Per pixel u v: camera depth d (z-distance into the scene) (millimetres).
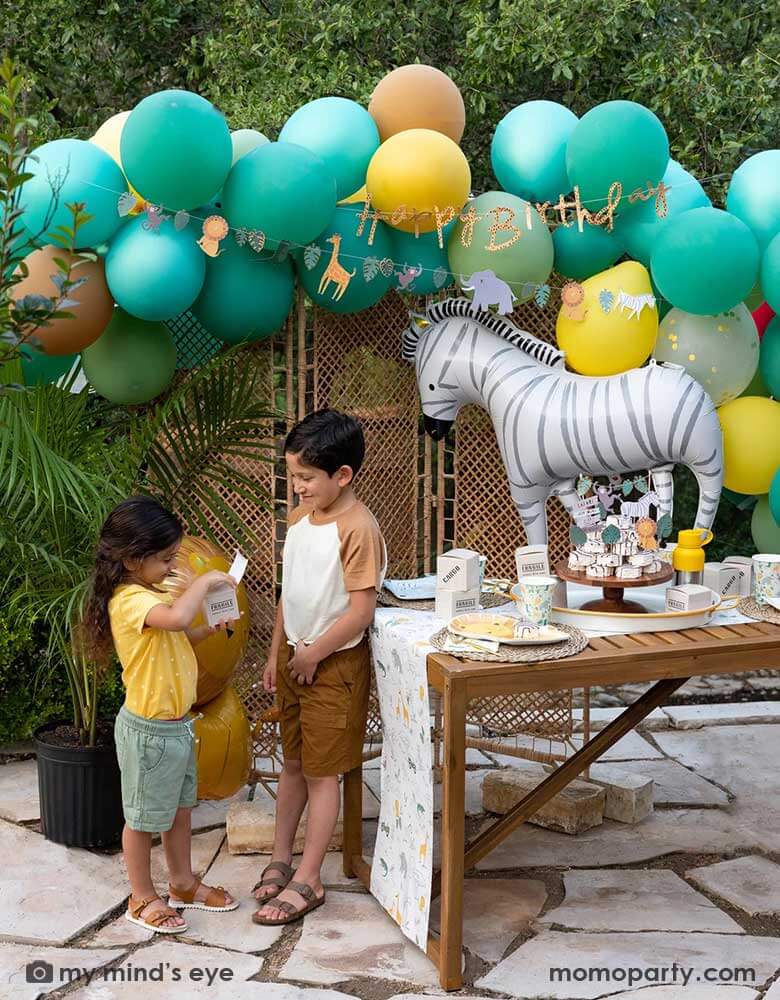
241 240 3615
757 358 3893
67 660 3635
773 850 3748
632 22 5789
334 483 3225
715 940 3164
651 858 3691
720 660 3059
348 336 4250
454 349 3982
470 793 4246
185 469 3977
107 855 3691
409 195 3625
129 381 3865
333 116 3762
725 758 4586
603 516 3342
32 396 3693
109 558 3135
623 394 3723
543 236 3797
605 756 4598
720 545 6352
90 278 3566
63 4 6426
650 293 3771
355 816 3553
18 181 3094
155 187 3410
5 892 3396
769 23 6277
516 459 3881
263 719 3818
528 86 6180
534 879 3545
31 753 4613
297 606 3307
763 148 6070
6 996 2877
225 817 3990
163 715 3111
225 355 3879
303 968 3023
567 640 3023
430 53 6270
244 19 6250
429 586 3602
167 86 7062
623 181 3650
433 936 3098
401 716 3150
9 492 3412
